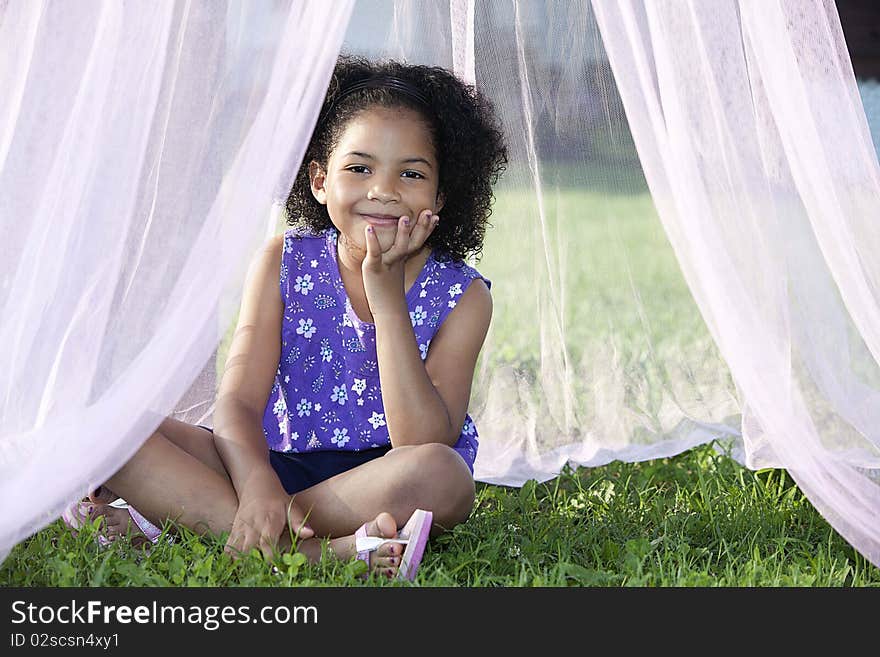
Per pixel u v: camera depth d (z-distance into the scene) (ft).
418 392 9.51
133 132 7.68
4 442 7.70
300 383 10.33
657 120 9.07
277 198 7.86
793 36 9.09
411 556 8.62
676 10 8.97
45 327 7.68
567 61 12.91
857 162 9.18
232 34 7.79
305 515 9.21
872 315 9.07
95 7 7.84
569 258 13.53
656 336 14.99
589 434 13.38
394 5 12.53
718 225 9.00
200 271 7.61
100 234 7.64
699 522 10.91
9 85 8.11
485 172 11.15
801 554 10.08
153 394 7.66
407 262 10.53
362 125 9.77
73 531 9.44
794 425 9.04
